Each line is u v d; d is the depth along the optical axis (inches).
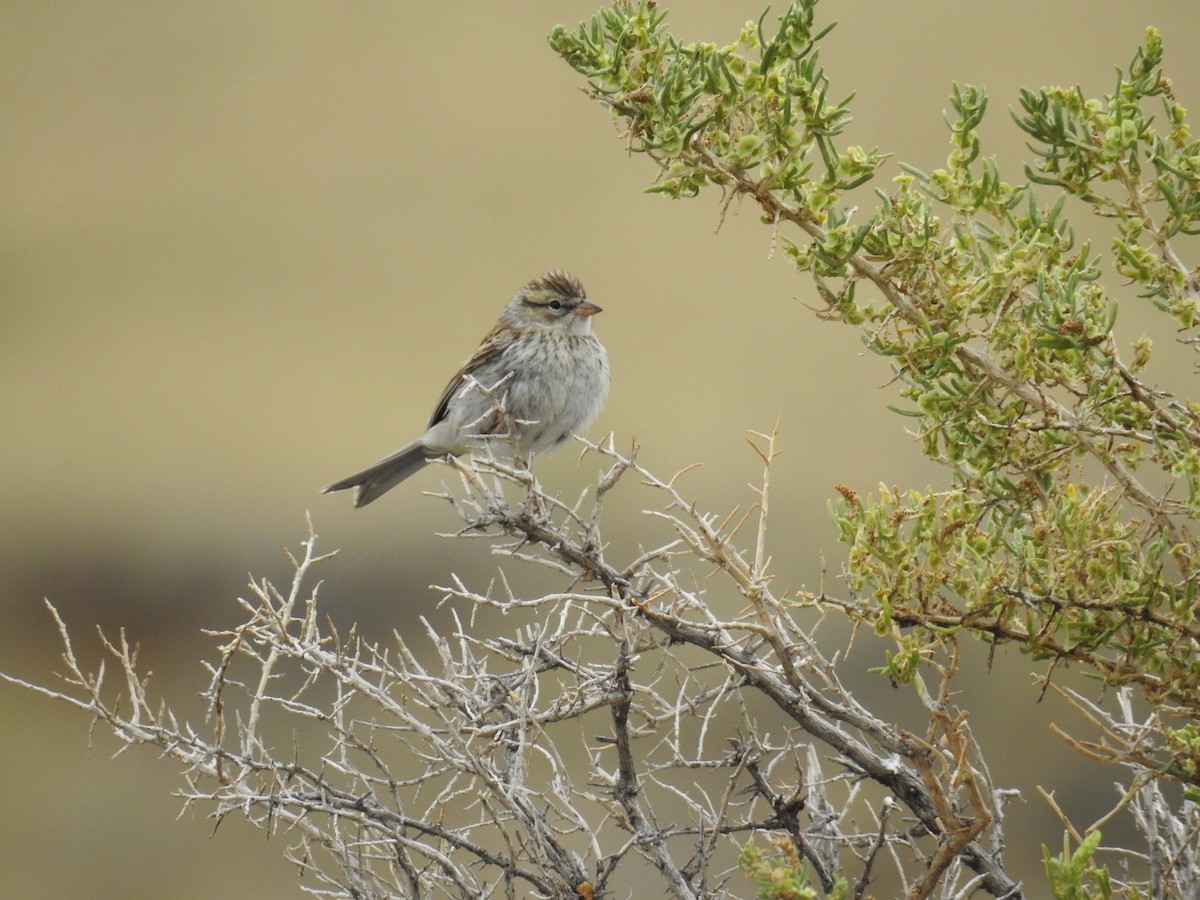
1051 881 223.8
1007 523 266.2
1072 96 259.1
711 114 256.5
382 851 319.3
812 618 671.8
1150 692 241.9
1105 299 257.8
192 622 968.3
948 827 239.0
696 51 257.4
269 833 273.3
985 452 263.4
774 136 253.8
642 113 256.5
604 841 410.9
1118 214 257.4
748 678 266.4
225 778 273.3
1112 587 241.3
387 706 273.6
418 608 820.6
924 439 267.0
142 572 999.6
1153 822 267.1
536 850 281.0
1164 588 244.8
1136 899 241.6
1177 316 247.3
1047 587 240.8
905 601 245.6
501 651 283.6
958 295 253.3
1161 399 258.7
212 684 274.1
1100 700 246.1
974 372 262.7
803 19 252.2
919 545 247.6
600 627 273.3
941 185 260.8
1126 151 255.9
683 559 690.2
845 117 254.4
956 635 241.4
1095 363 251.3
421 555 852.6
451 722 277.1
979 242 262.8
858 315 258.8
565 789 290.2
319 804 274.1
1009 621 244.1
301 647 277.7
